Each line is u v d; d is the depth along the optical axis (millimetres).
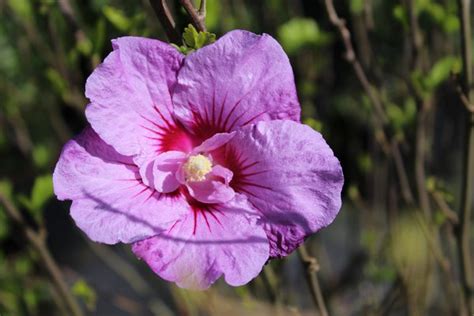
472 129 609
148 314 948
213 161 551
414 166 675
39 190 644
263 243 529
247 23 755
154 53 535
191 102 542
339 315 822
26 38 773
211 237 531
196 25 537
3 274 810
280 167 533
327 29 776
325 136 870
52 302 867
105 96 530
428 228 681
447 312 729
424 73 693
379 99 686
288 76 536
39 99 876
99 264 1047
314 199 527
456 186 868
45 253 662
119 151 534
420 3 668
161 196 542
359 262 839
